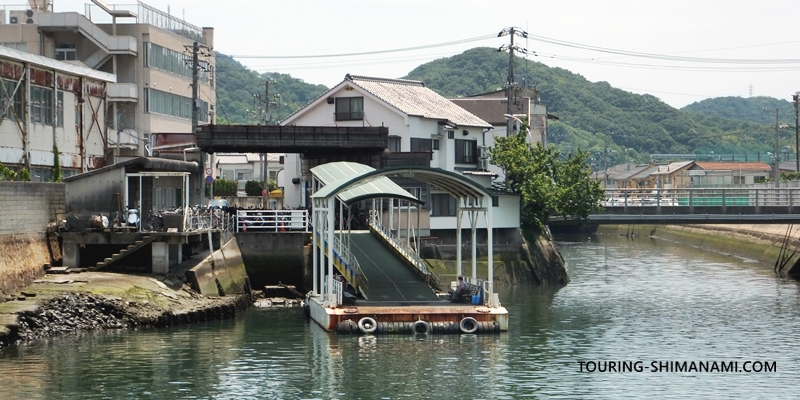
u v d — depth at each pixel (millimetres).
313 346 34781
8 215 38500
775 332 39531
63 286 38312
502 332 38062
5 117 45562
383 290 42156
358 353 33688
